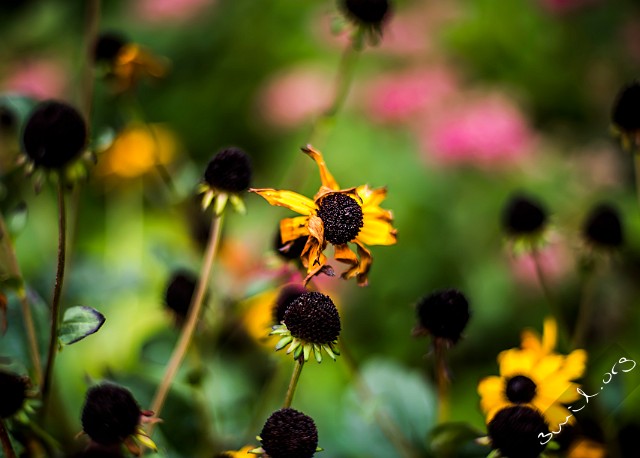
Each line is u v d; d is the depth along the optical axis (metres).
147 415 0.48
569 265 0.91
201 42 1.38
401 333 0.92
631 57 1.25
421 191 1.04
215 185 0.52
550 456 0.51
